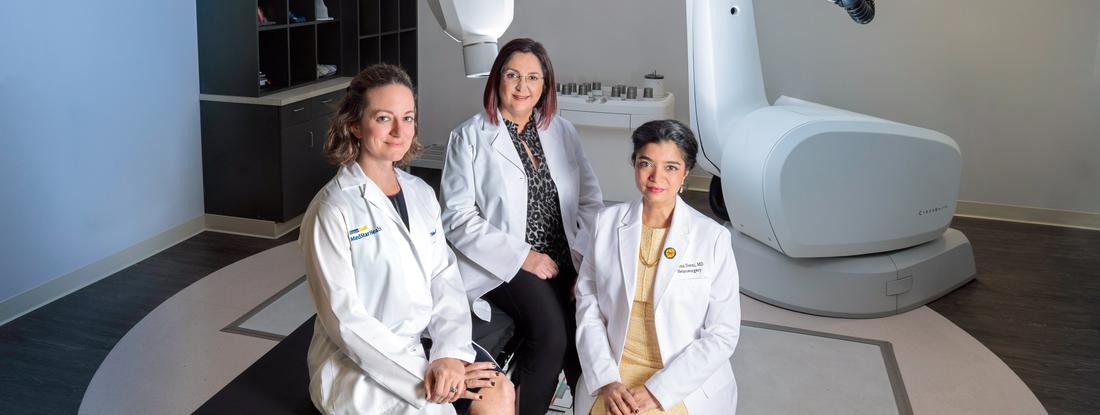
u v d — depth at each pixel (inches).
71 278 151.9
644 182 84.6
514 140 97.7
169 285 155.3
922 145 148.6
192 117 176.4
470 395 76.0
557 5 226.4
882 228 151.2
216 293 151.9
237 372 125.0
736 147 151.8
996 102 204.8
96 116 153.8
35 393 117.5
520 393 92.0
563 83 231.1
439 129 244.1
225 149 178.4
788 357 135.2
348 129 74.7
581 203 105.8
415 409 73.4
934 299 157.6
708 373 82.9
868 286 150.3
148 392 118.7
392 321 75.5
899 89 210.1
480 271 96.0
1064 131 202.1
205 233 181.5
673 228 85.2
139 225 166.6
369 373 72.8
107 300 148.3
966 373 131.4
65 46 146.1
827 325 147.6
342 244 72.9
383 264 74.4
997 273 171.9
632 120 206.7
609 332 87.6
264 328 138.9
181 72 171.9
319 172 190.4
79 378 122.3
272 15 180.2
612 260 87.4
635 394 82.4
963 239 165.0
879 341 141.6
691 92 161.8
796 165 142.3
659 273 84.7
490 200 97.2
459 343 77.5
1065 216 205.3
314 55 192.2
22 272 142.8
